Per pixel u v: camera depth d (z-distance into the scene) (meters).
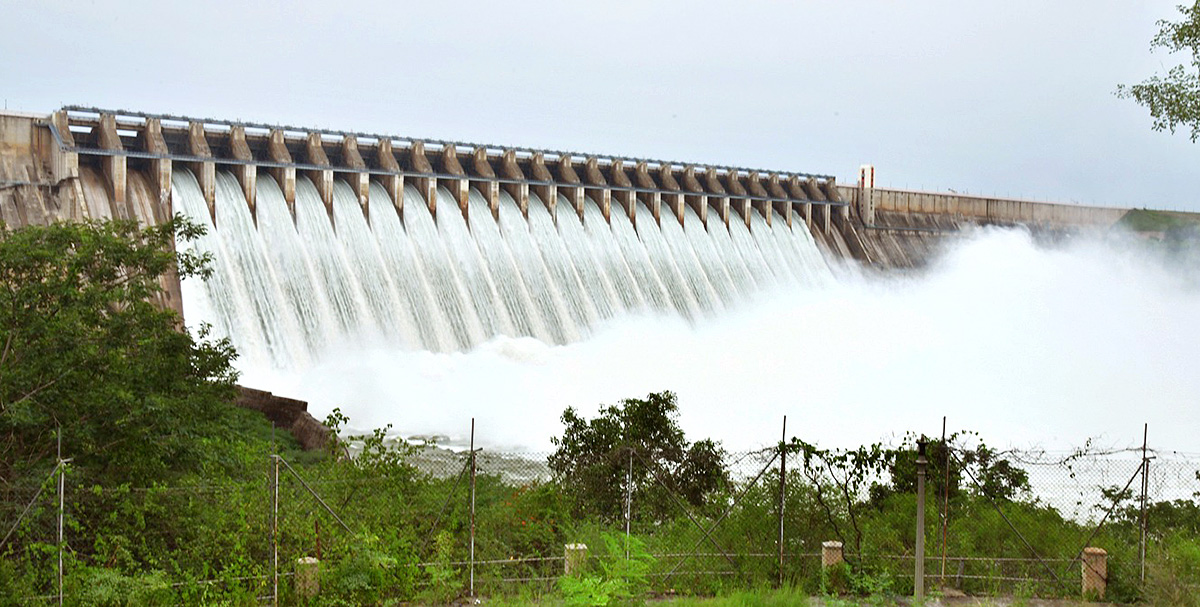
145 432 28.91
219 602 24.03
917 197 126.50
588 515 30.95
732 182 107.12
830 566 27.14
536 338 83.06
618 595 24.75
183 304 65.62
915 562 27.12
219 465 31.23
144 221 67.44
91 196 67.50
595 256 92.38
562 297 87.00
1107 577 27.08
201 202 70.62
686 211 103.25
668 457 34.16
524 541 28.78
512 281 84.56
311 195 77.38
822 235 115.75
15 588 22.95
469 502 29.08
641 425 35.25
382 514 28.11
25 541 25.28
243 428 44.06
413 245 80.38
